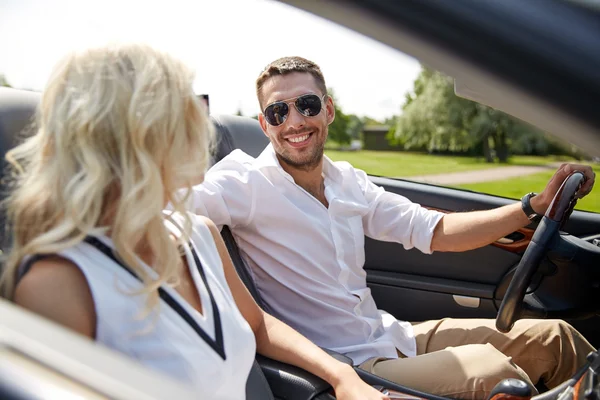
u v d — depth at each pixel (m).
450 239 2.21
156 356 1.05
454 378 1.81
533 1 0.82
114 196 1.07
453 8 0.81
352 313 2.10
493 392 1.33
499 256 2.43
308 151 2.11
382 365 1.93
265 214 2.08
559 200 1.73
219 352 1.14
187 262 1.21
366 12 0.85
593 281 2.17
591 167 1.84
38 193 1.04
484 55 0.82
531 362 2.04
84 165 1.01
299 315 2.11
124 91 1.03
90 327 1.02
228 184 2.07
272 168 2.11
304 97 2.07
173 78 1.08
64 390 0.71
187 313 1.12
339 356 1.75
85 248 1.04
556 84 0.81
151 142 1.05
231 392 1.17
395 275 2.53
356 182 2.29
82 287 1.02
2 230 1.32
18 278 1.03
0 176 1.42
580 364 2.00
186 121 1.12
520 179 6.23
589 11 0.81
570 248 2.05
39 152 1.06
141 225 1.02
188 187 1.15
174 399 0.72
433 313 2.52
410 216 2.28
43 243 1.00
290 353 1.62
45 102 1.06
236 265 2.08
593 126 0.82
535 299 2.25
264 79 2.12
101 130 1.02
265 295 2.14
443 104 11.81
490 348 1.87
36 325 0.80
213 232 1.46
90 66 1.04
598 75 0.78
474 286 2.45
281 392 1.61
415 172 8.81
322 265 2.12
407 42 0.85
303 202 2.12
